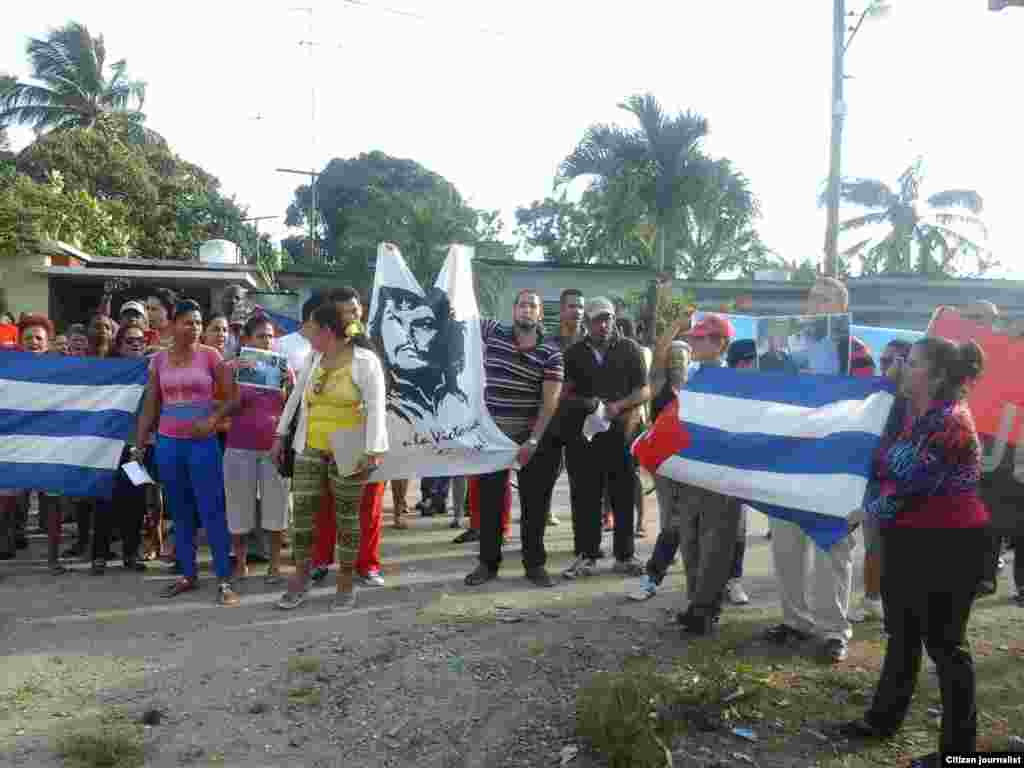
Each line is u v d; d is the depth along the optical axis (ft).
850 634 16.79
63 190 84.17
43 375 21.97
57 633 17.65
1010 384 17.51
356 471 18.57
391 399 20.42
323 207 166.50
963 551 12.23
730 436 16.26
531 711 14.02
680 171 80.28
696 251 88.22
